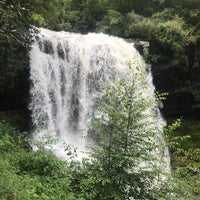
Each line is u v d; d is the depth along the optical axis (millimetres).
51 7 13914
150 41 19062
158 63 18656
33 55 15133
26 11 12617
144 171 6754
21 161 8727
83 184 7387
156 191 6652
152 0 25000
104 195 6645
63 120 16250
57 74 16234
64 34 18906
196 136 18719
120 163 6445
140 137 6723
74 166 8492
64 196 7383
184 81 18953
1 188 6578
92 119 6973
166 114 19578
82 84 17109
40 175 8320
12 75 13734
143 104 6773
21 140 10656
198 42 18531
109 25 23531
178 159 8492
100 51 17797
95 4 25797
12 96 14898
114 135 6711
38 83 15227
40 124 15305
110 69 17844
